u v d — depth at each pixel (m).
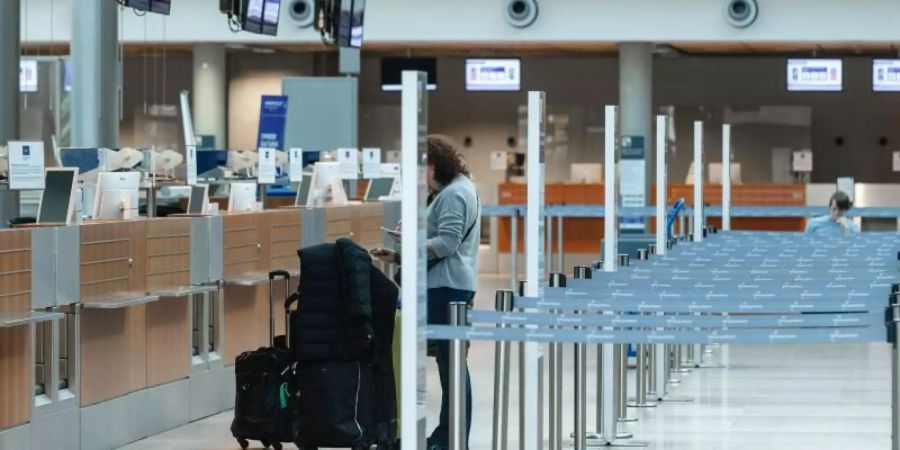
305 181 14.52
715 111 32.19
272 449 9.66
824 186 27.23
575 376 9.00
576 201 27.25
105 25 18.28
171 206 14.31
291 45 27.11
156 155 13.16
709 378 13.38
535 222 7.82
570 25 24.34
